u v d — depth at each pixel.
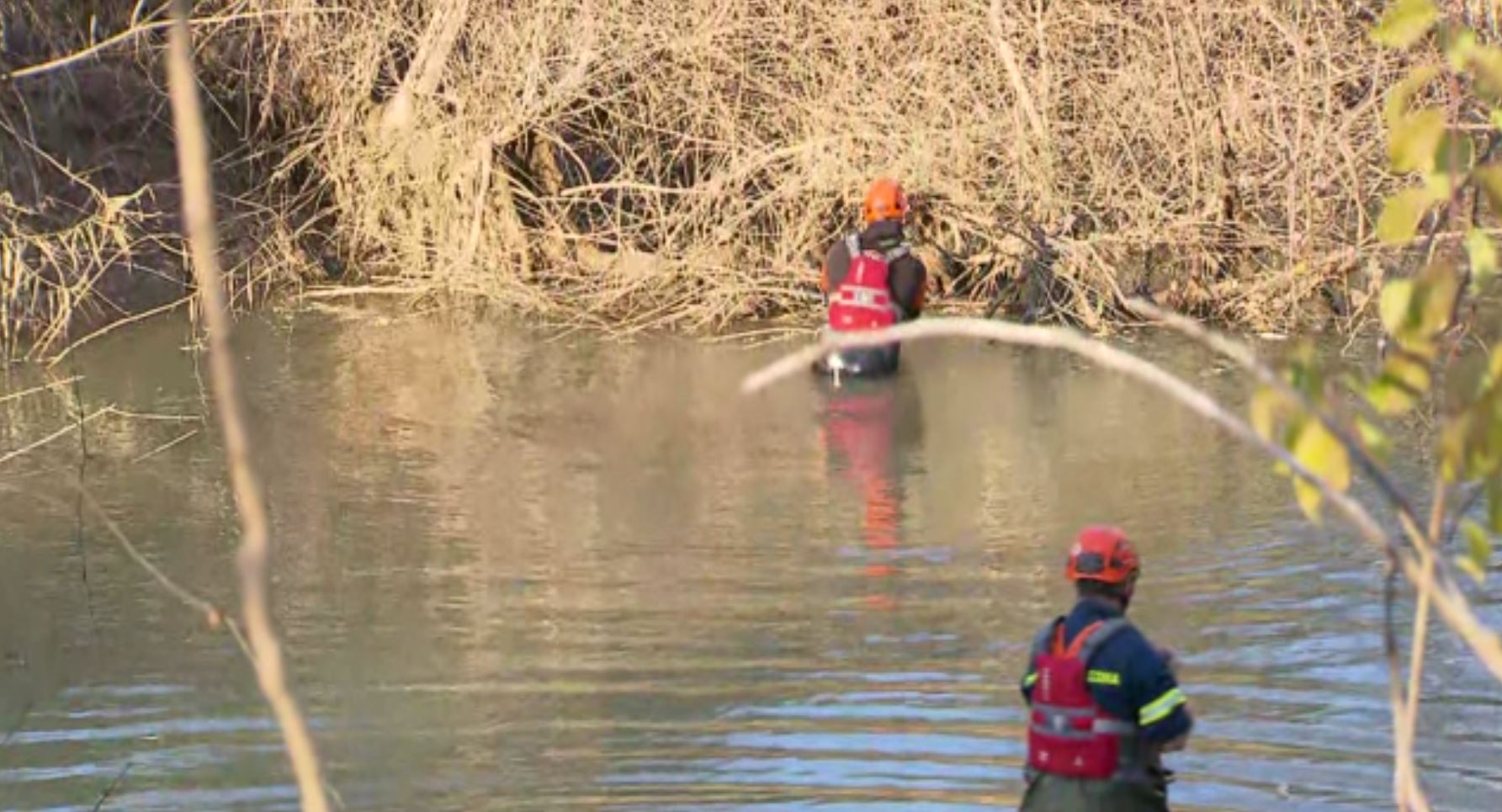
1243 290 33.69
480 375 31.03
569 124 38.78
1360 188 33.59
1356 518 6.77
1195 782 16.16
